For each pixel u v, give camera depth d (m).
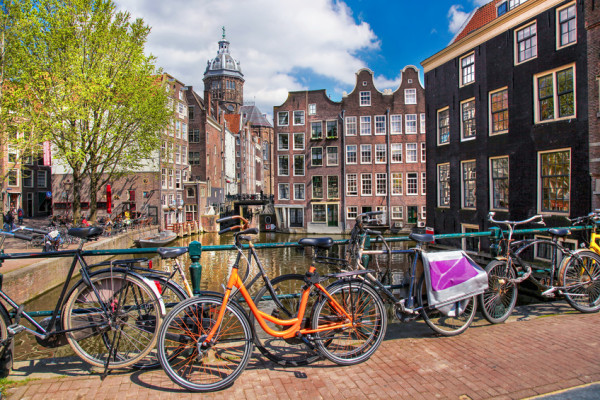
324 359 3.24
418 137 35.97
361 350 3.25
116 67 20.58
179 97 40.91
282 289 3.42
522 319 4.18
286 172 39.19
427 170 20.03
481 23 16.86
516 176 14.35
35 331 2.96
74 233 3.04
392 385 2.77
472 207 16.81
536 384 2.74
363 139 36.72
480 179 16.20
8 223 25.92
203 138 45.00
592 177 11.49
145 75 21.12
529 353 3.26
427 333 3.77
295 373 2.99
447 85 18.36
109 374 2.97
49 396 2.62
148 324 3.03
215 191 50.66
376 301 3.27
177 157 40.03
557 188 12.80
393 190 36.38
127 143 22.75
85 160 20.61
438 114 19.11
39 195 37.22
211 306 2.95
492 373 2.92
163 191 36.19
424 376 2.89
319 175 38.06
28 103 17.98
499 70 15.13
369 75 36.56
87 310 2.97
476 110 16.39
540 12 13.31
